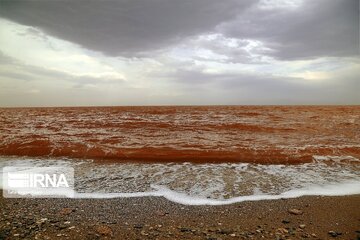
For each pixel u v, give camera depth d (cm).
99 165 1064
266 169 1002
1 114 4912
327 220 545
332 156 1175
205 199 684
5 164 1070
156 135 1862
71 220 545
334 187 782
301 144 1454
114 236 471
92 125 2556
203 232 489
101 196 705
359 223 526
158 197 698
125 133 1969
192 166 1049
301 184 815
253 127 2311
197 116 4028
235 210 608
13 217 558
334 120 3098
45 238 457
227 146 1380
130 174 931
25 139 1556
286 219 553
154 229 503
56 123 2764
